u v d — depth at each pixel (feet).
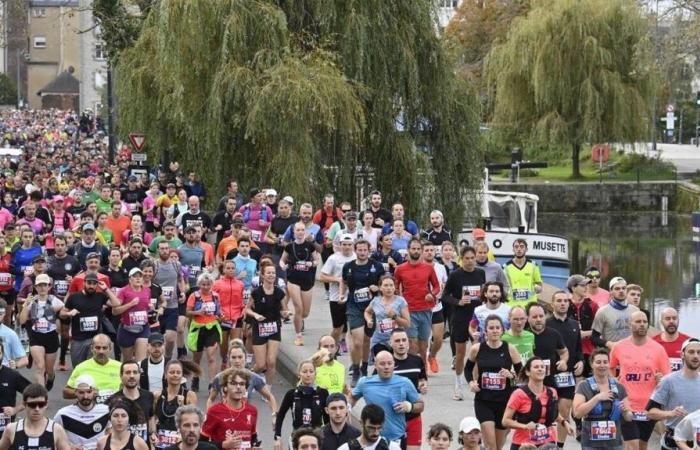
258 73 211.61
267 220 172.76
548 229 416.87
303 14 225.35
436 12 234.17
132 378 88.22
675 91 485.97
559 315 104.12
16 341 110.73
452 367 136.36
